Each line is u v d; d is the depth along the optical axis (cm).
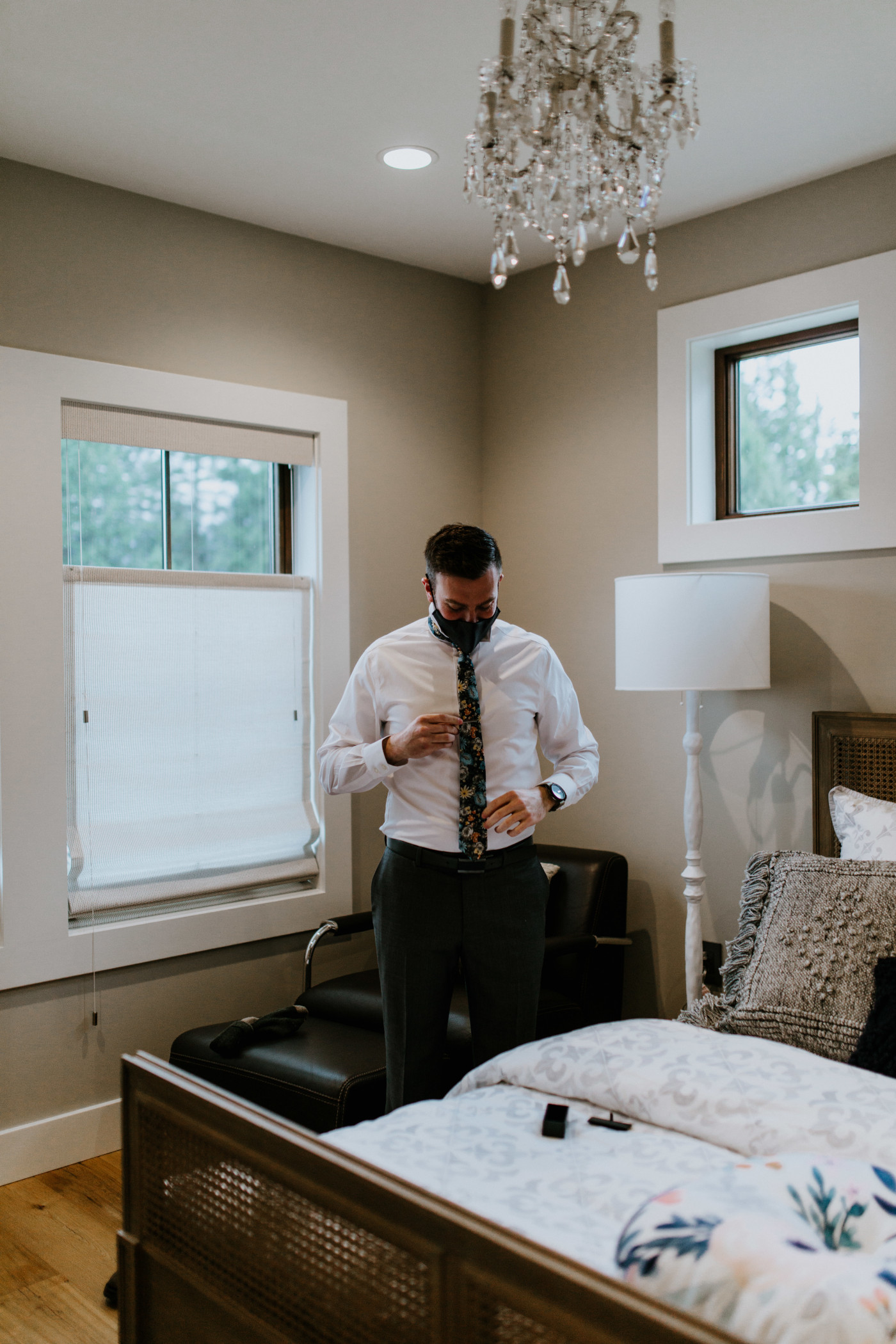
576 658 346
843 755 270
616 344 332
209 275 302
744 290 296
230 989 307
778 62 223
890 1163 136
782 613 290
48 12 202
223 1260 131
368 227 316
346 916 308
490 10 202
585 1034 183
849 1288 93
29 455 266
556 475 351
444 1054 213
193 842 302
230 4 200
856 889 200
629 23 156
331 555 329
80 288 277
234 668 312
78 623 281
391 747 205
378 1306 110
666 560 316
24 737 265
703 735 309
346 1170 112
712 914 308
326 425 327
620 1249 107
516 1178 140
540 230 167
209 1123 132
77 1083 277
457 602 207
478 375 376
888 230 269
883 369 268
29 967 266
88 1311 208
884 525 267
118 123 248
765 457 307
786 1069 160
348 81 230
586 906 300
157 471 302
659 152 160
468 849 204
